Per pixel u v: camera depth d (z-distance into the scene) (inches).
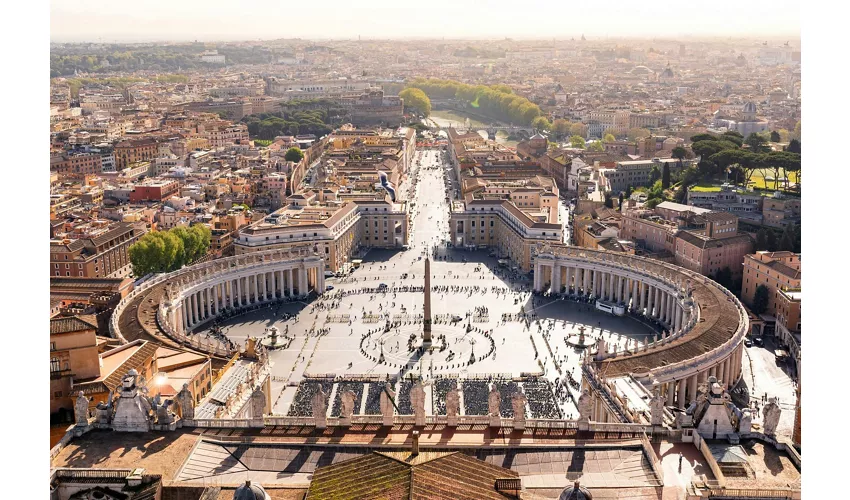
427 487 3973.9
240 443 5009.8
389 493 3946.9
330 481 4217.5
